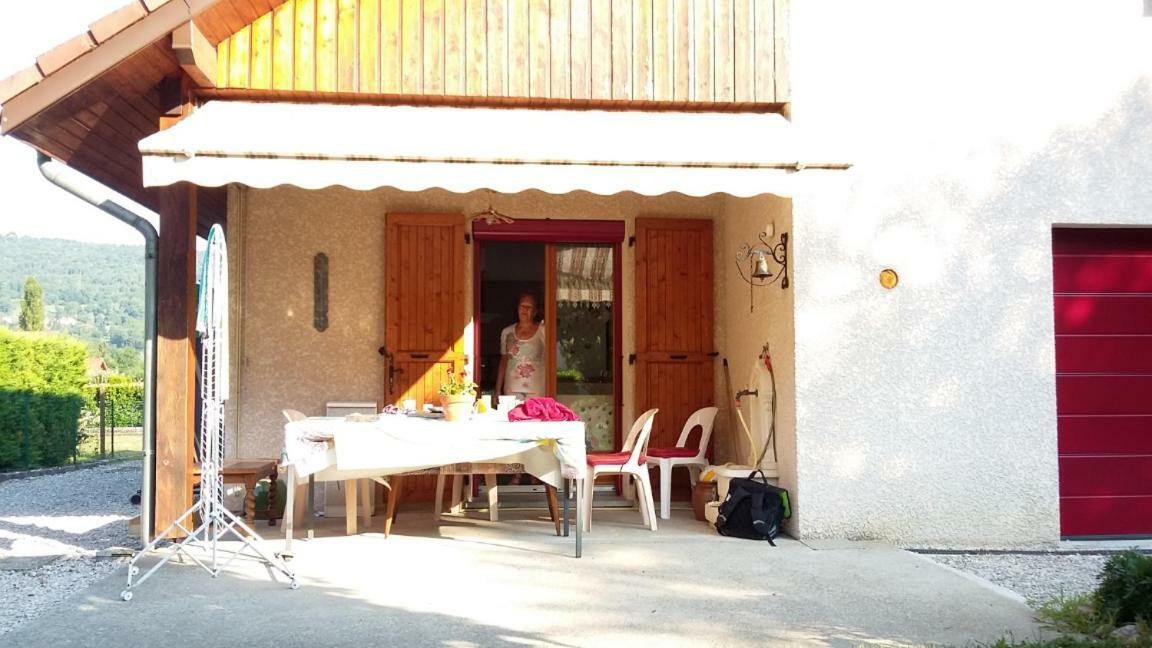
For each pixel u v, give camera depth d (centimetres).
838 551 851
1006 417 922
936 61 938
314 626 601
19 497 1395
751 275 1023
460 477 1104
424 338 1158
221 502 853
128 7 728
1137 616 598
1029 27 943
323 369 1152
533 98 909
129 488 1496
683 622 614
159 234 850
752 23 934
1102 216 941
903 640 577
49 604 693
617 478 1230
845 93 932
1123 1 952
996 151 936
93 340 15888
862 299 918
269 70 880
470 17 906
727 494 951
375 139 792
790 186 811
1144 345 979
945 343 921
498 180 784
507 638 575
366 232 1170
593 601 668
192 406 873
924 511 910
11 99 730
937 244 927
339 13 893
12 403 1709
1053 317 935
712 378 1222
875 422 912
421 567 779
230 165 756
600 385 1248
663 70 921
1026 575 800
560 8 918
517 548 863
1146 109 951
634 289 1223
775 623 613
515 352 1220
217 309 764
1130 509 965
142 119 923
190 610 641
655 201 1232
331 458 809
